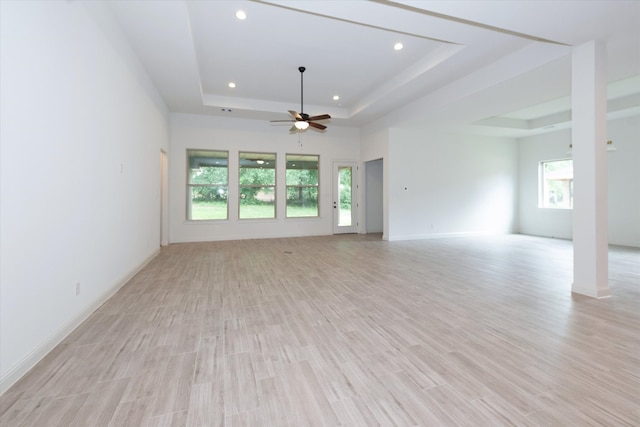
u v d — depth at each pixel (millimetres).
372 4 3121
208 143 7773
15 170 1831
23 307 1905
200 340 2375
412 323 2695
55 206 2264
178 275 4344
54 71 2248
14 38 1818
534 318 2783
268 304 3176
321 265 5004
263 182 8422
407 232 7965
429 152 8133
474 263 5137
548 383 1811
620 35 3150
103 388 1766
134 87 4270
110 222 3371
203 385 1802
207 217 7938
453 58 4527
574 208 3461
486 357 2113
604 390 1742
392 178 7762
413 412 1574
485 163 8820
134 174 4277
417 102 6496
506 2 2629
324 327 2615
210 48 4676
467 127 7719
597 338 2379
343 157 9094
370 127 8570
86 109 2773
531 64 4094
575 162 3428
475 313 2918
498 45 4133
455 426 1475
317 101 7406
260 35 4312
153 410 1587
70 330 2484
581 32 3098
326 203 8969
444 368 1982
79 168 2641
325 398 1688
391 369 1974
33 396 1688
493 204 8945
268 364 2035
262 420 1521
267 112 7395
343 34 4301
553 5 2670
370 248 6668
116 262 3568
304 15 3846
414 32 3756
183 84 5582
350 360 2086
